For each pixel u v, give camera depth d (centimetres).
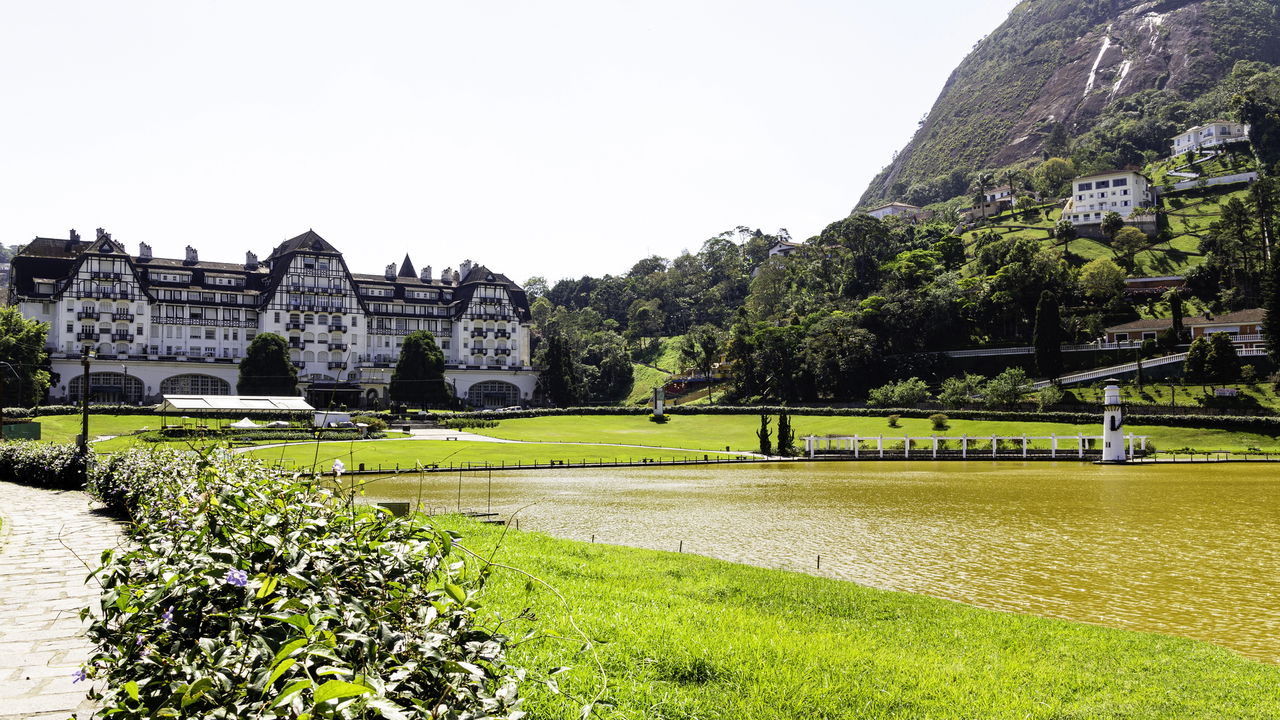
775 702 1073
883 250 19175
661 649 1201
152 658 466
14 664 1056
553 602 1435
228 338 13750
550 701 878
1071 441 10156
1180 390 11819
